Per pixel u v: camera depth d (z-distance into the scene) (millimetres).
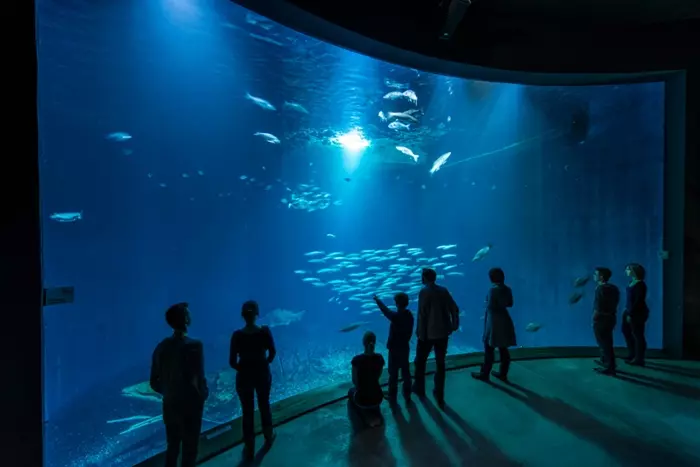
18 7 2475
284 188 34625
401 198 36344
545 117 20109
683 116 7023
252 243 40312
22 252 2498
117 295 37375
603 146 21078
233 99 26984
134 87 25438
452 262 33031
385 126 21578
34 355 2545
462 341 17469
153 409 7742
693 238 6965
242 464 3711
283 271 40875
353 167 28141
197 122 30484
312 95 18875
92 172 34375
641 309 6520
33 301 2543
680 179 7086
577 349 7418
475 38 6426
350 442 4113
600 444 4000
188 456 3105
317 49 14953
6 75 2420
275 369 10281
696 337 6938
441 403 5082
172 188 36812
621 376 6086
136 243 38469
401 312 5215
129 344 29688
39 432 2564
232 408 7395
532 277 28250
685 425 4422
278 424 4562
